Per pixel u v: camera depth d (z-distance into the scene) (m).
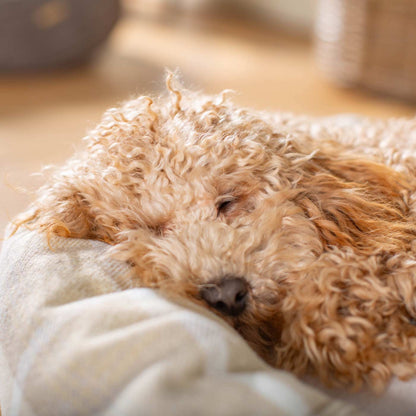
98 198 0.41
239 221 0.40
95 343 0.31
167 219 0.40
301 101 1.05
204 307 0.37
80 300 0.35
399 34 0.99
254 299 0.37
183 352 0.30
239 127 0.42
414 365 0.34
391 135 0.51
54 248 0.39
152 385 0.29
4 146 0.81
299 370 0.36
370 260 0.38
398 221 0.42
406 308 0.37
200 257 0.38
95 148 0.42
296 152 0.43
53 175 0.45
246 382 0.30
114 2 1.21
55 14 1.12
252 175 0.40
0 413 0.37
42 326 0.33
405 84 1.02
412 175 0.46
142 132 0.41
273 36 1.56
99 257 0.39
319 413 0.31
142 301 0.34
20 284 0.37
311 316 0.36
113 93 1.07
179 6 1.89
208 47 1.43
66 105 1.00
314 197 0.42
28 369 0.32
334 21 1.08
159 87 0.53
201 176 0.40
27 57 1.13
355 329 0.35
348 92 1.11
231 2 1.82
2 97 1.04
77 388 0.30
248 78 1.18
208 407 0.29
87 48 1.19
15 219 0.44
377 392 0.34
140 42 1.45
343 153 0.46
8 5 1.07
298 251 0.39
